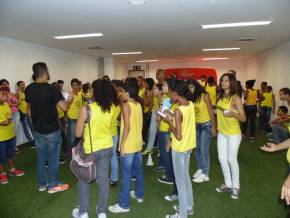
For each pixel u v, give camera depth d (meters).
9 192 3.41
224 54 10.71
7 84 5.45
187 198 2.64
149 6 3.78
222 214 2.82
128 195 2.84
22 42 6.55
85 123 2.44
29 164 4.64
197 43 7.43
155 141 5.46
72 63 9.09
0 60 5.85
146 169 4.29
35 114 3.10
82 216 2.61
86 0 3.44
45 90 3.03
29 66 6.82
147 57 11.55
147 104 4.82
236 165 3.12
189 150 2.49
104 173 2.55
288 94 5.00
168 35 6.11
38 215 2.84
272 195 3.27
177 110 2.37
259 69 10.67
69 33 5.66
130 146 2.69
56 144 3.27
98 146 2.46
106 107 2.43
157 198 3.21
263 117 7.50
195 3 3.67
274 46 8.22
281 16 4.40
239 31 5.70
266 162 4.64
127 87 2.70
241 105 2.90
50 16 4.21
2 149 3.62
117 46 7.86
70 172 4.14
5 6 3.64
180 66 14.39
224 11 4.09
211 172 4.12
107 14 4.15
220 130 3.16
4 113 3.58
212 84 6.33
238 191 3.18
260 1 3.60
